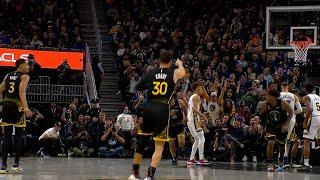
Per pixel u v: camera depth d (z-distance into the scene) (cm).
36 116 1642
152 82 788
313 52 1953
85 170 1063
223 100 1662
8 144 955
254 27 2308
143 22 2347
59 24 2194
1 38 2016
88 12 2458
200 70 2006
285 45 1847
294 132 1283
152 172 778
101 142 1617
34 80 1842
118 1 2480
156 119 772
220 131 1564
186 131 1595
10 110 943
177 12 2470
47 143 1582
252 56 2034
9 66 1858
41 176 902
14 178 858
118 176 923
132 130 1634
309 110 1252
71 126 1648
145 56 2091
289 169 1235
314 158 1461
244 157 1564
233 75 1822
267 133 1153
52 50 1923
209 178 936
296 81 1825
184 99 1341
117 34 2241
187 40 2189
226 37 2192
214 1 2525
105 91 2067
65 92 1888
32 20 2217
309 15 1823
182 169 1164
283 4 2361
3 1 2238
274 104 1131
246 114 1653
